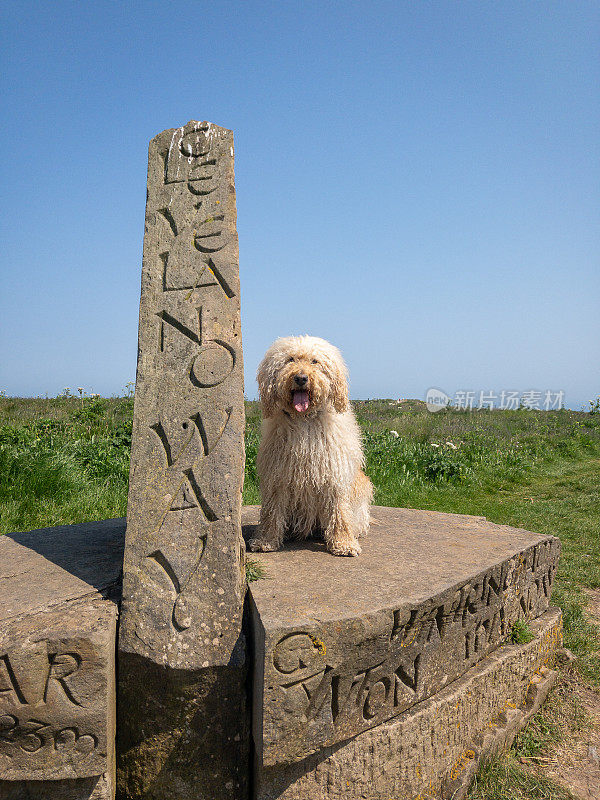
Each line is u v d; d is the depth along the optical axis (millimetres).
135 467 1531
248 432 5492
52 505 3295
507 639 2035
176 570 1462
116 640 1438
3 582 1622
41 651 1308
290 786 1428
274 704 1333
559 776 1733
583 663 2277
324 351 2021
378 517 2646
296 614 1407
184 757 1443
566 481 6004
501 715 1894
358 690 1467
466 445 7168
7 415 6680
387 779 1544
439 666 1681
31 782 1363
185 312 1604
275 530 2035
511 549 2074
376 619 1457
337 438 2006
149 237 1652
